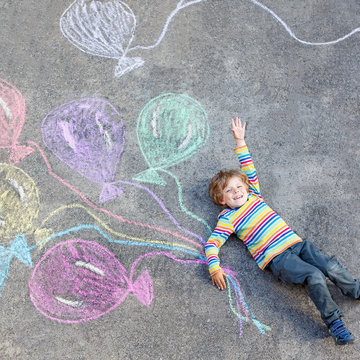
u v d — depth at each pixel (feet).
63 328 8.45
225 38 10.62
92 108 10.00
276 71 10.42
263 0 10.96
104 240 9.09
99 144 9.77
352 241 9.30
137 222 9.25
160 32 10.61
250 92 10.25
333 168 9.78
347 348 8.48
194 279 8.87
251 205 9.02
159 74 10.29
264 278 8.91
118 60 10.36
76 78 10.21
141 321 8.54
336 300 8.76
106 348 8.35
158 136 9.89
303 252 8.52
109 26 10.59
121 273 8.86
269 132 9.97
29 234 9.07
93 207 9.32
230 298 8.75
